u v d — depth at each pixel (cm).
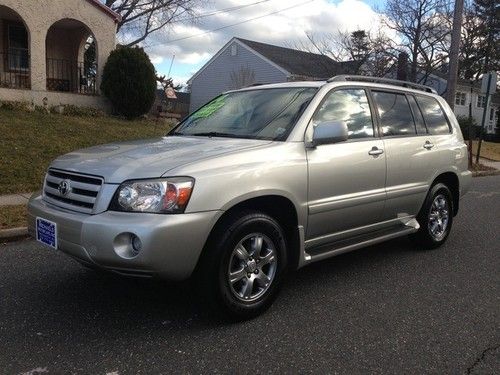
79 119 1444
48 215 377
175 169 353
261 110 477
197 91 3919
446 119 627
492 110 4700
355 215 474
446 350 355
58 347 347
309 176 421
